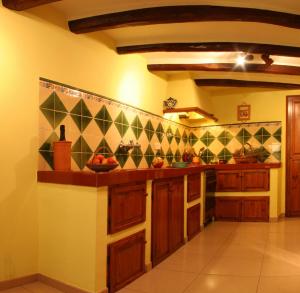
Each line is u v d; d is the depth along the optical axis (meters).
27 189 2.30
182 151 5.17
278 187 4.88
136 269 2.44
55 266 2.25
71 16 2.66
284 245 3.40
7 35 2.18
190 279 2.43
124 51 3.29
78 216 2.11
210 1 2.33
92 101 2.95
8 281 2.18
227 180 4.77
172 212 3.11
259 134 5.26
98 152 3.02
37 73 2.39
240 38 3.03
